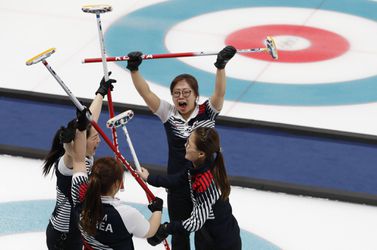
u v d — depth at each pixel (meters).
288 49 48.31
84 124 22.33
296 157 36.12
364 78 44.88
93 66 45.09
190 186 23.09
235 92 42.41
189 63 45.91
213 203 22.78
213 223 23.12
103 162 21.16
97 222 21.02
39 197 32.41
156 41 48.84
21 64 45.16
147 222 21.81
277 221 31.33
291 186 33.31
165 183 23.77
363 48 48.91
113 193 21.28
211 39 49.41
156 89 42.56
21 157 35.56
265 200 32.81
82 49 47.50
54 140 23.78
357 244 30.08
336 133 37.97
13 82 42.91
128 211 21.30
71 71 44.47
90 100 40.62
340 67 46.12
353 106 41.50
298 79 44.38
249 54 47.25
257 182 33.53
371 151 36.94
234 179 33.66
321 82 44.16
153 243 22.94
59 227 23.77
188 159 22.88
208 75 44.38
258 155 36.19
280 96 42.28
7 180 33.59
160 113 25.38
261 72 45.00
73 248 24.11
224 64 24.97
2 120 38.78
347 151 36.84
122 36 49.47
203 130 22.62
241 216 31.53
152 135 37.66
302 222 31.36
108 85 25.28
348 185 33.88
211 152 22.52
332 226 31.19
